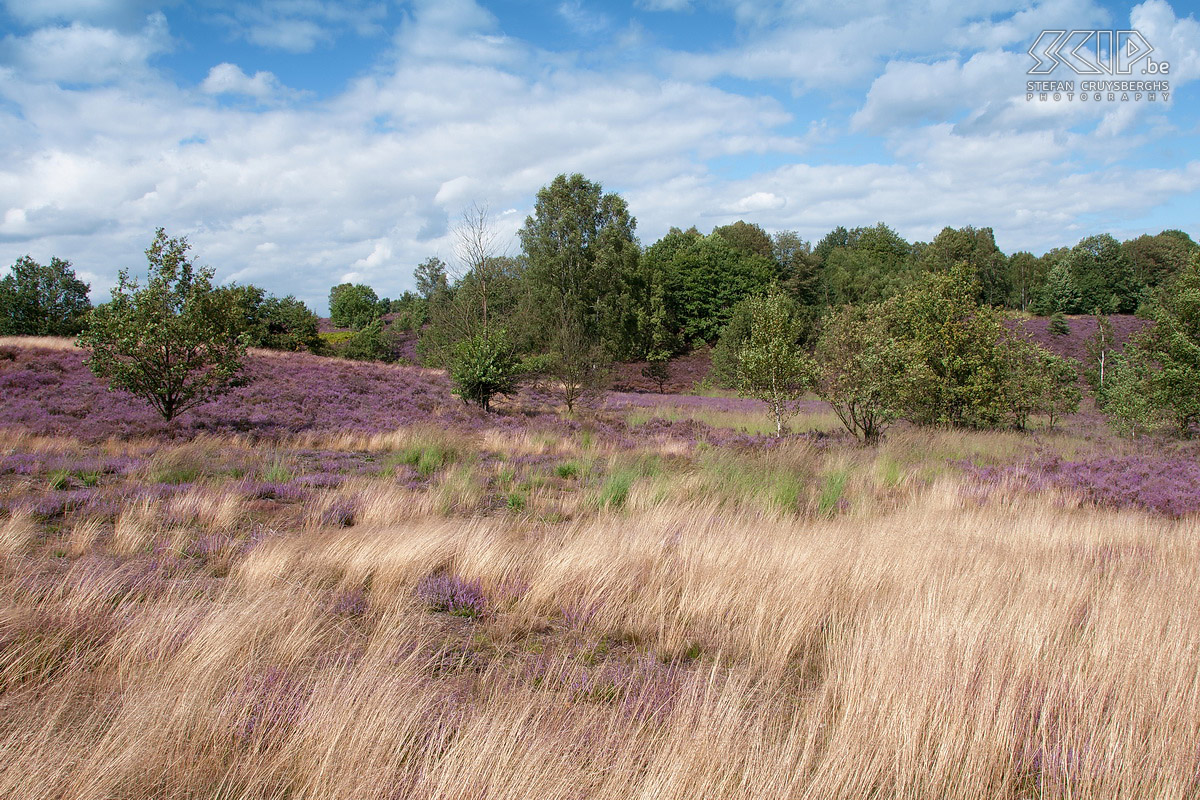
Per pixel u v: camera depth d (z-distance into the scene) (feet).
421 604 16.20
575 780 8.70
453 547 20.48
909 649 12.55
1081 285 235.40
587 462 41.88
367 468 39.34
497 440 51.93
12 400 57.00
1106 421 77.25
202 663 11.21
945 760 9.27
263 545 19.21
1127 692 11.39
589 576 17.87
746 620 15.75
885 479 38.40
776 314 60.29
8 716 9.73
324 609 15.17
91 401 59.16
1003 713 10.28
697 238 285.23
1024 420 68.33
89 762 8.29
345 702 9.86
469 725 9.70
